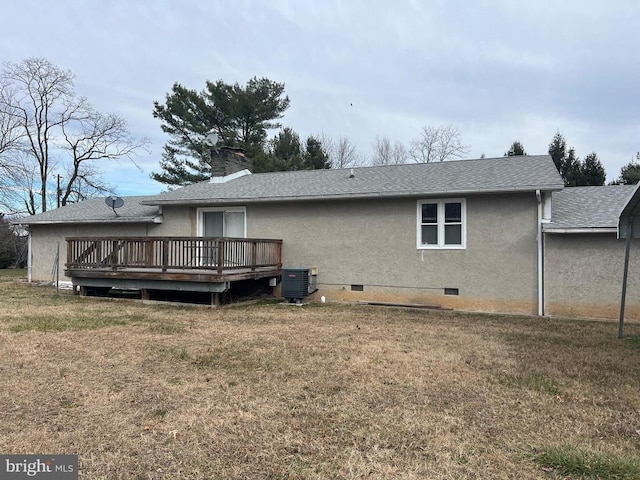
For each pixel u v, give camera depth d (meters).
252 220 12.47
